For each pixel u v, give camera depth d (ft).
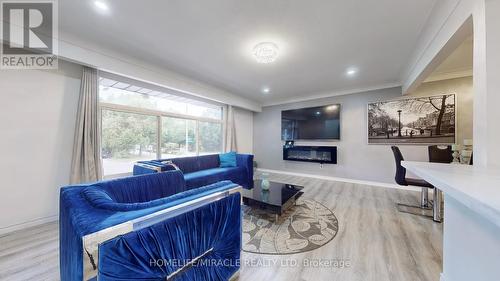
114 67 9.35
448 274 4.11
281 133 19.01
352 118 14.98
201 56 9.68
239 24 6.95
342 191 12.28
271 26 7.04
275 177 16.83
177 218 3.21
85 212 3.03
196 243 3.55
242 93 16.88
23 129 7.50
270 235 6.72
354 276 4.74
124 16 6.61
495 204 1.52
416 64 9.21
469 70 10.76
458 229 3.73
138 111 11.68
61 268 3.86
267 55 8.38
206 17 6.58
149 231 2.85
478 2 4.09
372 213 8.62
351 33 7.43
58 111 8.32
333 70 11.26
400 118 12.91
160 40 8.19
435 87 11.76
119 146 10.85
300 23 6.84
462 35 5.50
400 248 5.90
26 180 7.54
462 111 11.05
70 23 7.08
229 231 4.31
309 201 10.29
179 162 11.62
